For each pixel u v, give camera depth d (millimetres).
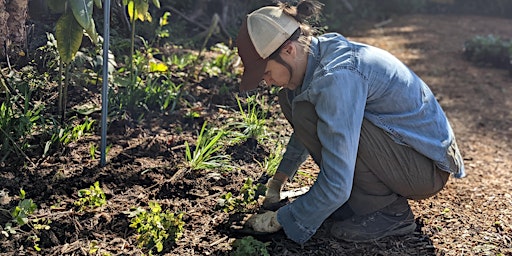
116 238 3004
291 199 3469
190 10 7680
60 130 3701
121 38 5523
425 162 2998
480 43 8273
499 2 12391
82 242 2955
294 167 3410
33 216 3057
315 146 2973
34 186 3305
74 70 4410
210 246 3012
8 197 3164
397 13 11805
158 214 3066
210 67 5453
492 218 3602
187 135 4137
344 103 2691
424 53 8586
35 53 4473
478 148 5133
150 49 5324
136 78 4465
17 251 2828
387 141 2916
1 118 3570
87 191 3193
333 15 10125
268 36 2707
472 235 3375
